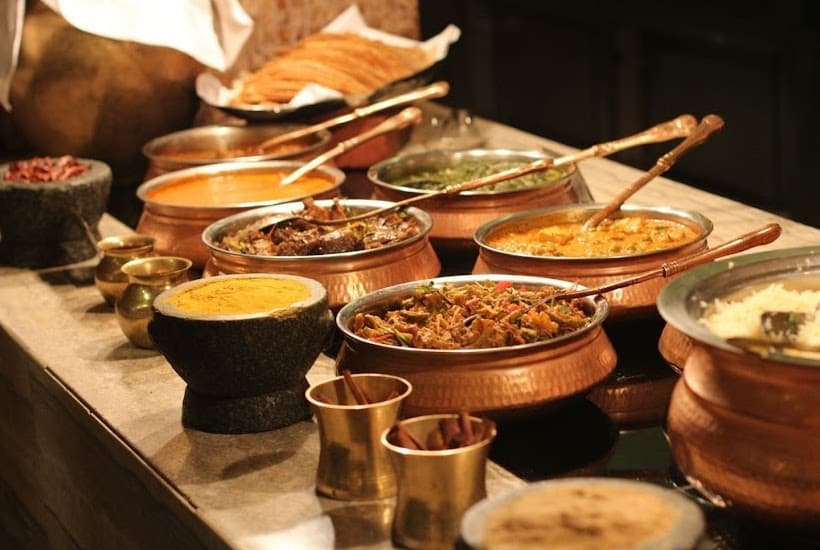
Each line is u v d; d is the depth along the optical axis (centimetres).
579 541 124
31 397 241
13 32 322
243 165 288
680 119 260
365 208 250
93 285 269
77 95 329
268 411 194
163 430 198
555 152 323
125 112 333
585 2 507
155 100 335
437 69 346
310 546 160
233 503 173
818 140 426
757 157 452
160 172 296
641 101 496
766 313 158
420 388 182
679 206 276
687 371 160
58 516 240
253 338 189
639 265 210
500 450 188
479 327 186
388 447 153
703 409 155
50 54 327
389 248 224
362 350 188
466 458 151
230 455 188
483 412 181
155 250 261
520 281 205
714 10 450
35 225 279
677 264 199
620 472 179
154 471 186
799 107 425
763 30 431
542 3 532
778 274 172
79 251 284
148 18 321
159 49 329
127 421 203
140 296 231
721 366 153
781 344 150
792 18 418
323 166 284
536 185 254
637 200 282
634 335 220
